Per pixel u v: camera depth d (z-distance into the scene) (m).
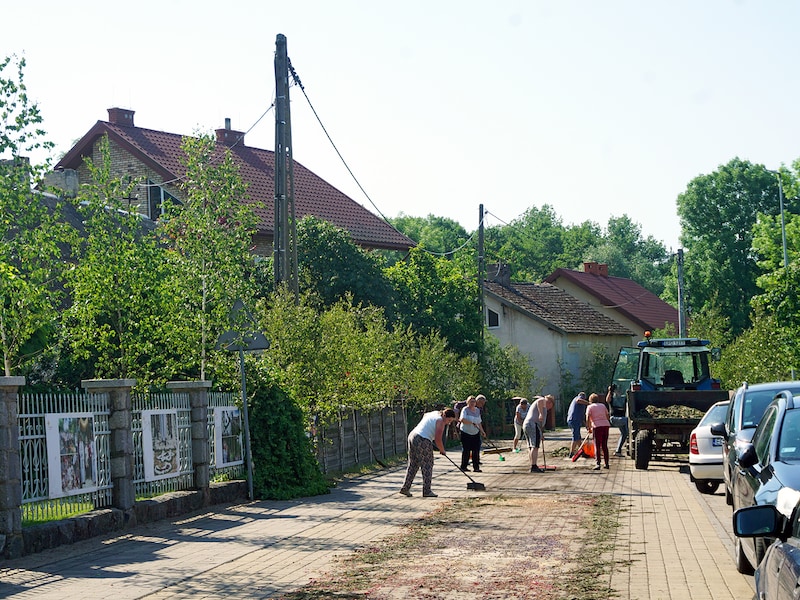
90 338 17.23
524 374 47.31
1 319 15.34
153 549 12.96
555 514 15.87
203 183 19.31
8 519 12.21
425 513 16.42
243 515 16.58
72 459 13.84
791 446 9.20
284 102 23.59
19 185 15.38
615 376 33.03
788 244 60.94
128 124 44.00
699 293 77.62
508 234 124.69
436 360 36.09
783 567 5.33
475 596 9.48
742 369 35.78
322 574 10.92
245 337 19.02
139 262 17.55
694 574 10.48
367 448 27.86
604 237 136.88
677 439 25.41
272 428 19.78
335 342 22.89
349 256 39.25
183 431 17.48
